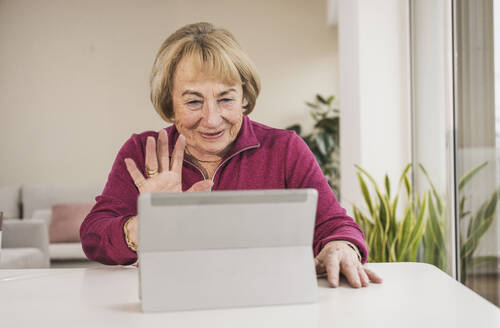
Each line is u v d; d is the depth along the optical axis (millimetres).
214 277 729
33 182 5637
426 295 804
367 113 2828
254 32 5598
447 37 2170
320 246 1021
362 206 2832
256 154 1397
